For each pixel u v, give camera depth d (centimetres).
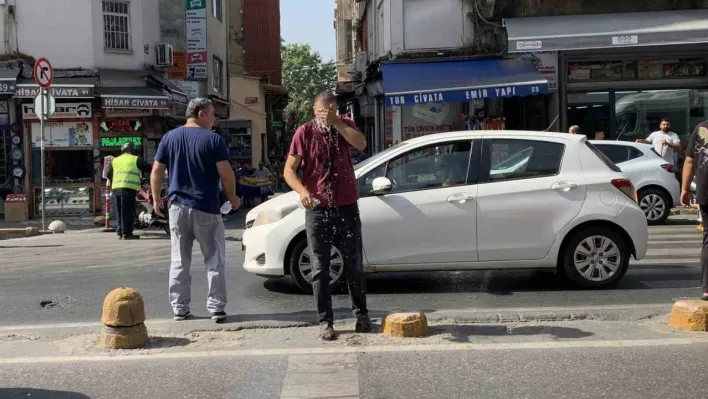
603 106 1828
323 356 531
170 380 485
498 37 1833
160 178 627
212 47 2552
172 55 2056
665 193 1374
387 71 1797
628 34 1641
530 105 1889
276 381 479
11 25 1789
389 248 734
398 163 749
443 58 1838
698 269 870
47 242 1355
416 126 1894
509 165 751
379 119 2120
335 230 563
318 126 551
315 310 686
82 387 474
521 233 738
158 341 582
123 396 457
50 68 1497
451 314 637
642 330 592
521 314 636
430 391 455
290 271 749
